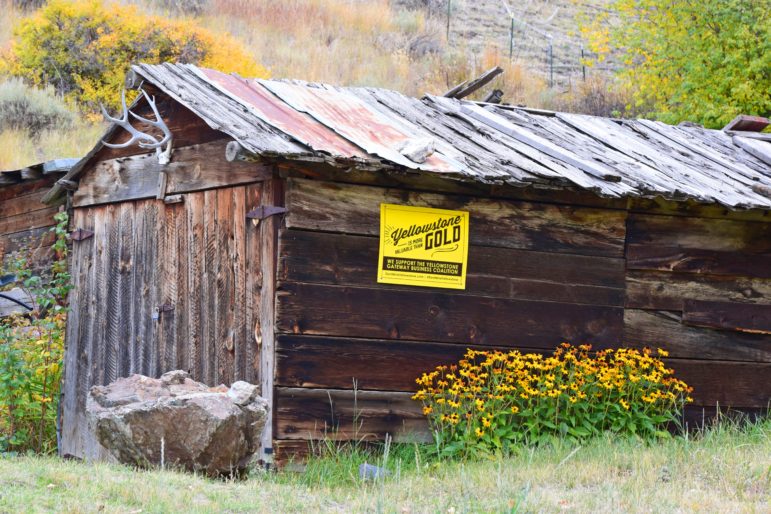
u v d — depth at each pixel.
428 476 7.97
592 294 9.92
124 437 7.70
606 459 8.28
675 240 10.33
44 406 11.41
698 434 9.96
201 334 9.60
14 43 25.58
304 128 9.22
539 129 11.30
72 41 25.25
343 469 8.41
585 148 10.85
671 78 21.53
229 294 9.29
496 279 9.55
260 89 10.45
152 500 6.31
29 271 12.54
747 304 10.65
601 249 9.99
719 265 10.49
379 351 9.06
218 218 9.49
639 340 10.15
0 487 6.28
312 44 30.70
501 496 6.93
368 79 28.31
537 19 38.62
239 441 7.82
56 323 11.83
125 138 10.95
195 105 9.15
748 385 10.64
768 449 8.70
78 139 22.95
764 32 20.00
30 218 15.12
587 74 32.06
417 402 9.19
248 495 6.92
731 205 9.66
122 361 10.63
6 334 10.41
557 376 9.49
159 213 10.30
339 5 34.47
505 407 9.23
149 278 10.36
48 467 7.11
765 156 12.17
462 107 11.44
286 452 8.66
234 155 8.31
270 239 8.80
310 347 8.80
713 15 20.64
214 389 8.46
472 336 9.40
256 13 32.25
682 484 7.46
